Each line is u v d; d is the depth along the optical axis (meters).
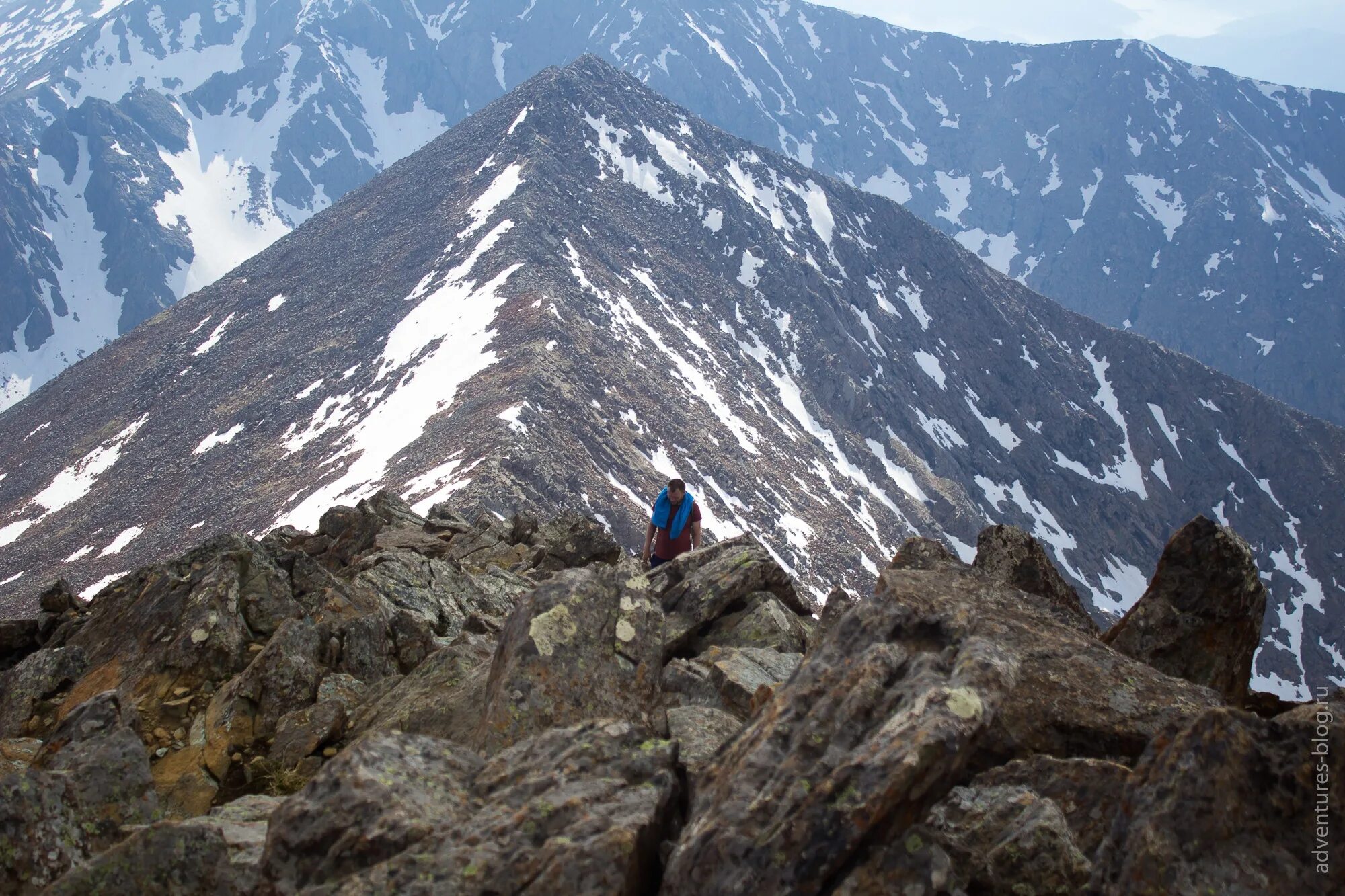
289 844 6.68
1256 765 6.51
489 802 6.97
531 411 161.75
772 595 13.85
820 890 6.07
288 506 163.62
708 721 9.08
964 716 6.49
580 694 9.20
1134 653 9.73
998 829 6.92
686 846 6.33
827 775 6.44
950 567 9.93
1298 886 6.11
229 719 11.24
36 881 7.22
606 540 24.05
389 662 13.62
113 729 9.31
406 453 161.25
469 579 18.00
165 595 13.63
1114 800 7.24
